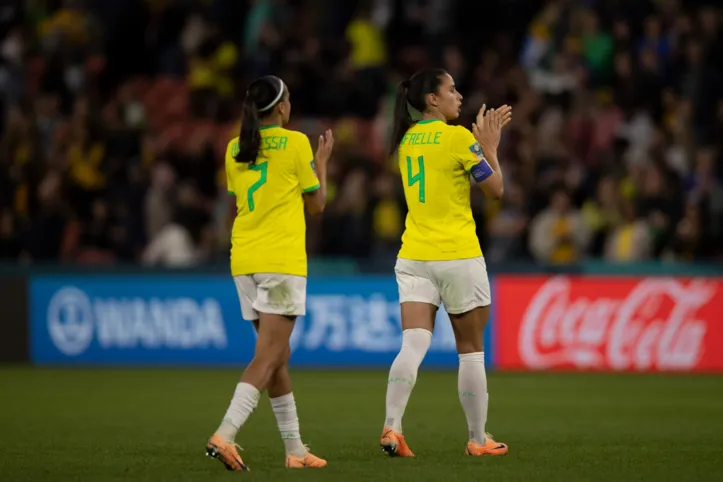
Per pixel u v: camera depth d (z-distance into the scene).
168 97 71.19
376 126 64.75
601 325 54.34
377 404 40.69
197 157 63.91
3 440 30.42
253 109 24.05
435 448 28.47
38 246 58.56
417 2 75.69
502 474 23.31
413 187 26.16
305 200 24.56
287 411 24.59
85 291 55.91
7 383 48.28
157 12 74.12
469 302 25.92
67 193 61.56
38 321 55.88
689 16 72.62
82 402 41.22
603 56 71.00
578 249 58.41
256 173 24.11
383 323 55.22
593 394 44.69
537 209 59.59
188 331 55.72
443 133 25.95
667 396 43.94
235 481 22.27
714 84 66.94
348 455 27.02
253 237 24.06
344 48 72.94
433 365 54.88
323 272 55.50
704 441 30.09
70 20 72.25
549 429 33.28
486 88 69.56
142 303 55.72
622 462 25.50
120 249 59.94
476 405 26.45
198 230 59.09
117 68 73.94
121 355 55.81
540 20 72.38
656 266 54.41
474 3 76.31
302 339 55.31
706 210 59.09
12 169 60.44
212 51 70.00
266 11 72.94
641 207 58.56
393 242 58.69
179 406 40.00
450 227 25.94
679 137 64.81
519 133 65.38
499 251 58.06
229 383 48.31
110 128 64.94
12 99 67.56
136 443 29.70
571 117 66.94
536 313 54.50
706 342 54.06
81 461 25.86
